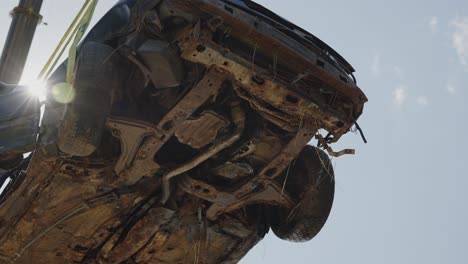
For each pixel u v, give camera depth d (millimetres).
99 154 8375
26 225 9281
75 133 7430
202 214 9445
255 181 8828
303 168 9523
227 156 8547
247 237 10023
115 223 9406
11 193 8969
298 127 8078
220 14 7180
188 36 7141
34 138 8062
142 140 8070
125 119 7809
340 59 8344
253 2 7910
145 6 7445
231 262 10422
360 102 8070
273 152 8531
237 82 7566
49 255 9977
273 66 7605
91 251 9984
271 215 10102
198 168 8883
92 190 8750
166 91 7801
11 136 8133
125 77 7938
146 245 9797
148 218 9312
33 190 8734
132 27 7652
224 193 8906
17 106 8320
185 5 7113
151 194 9047
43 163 8289
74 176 8477
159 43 7348
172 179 8898
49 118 8047
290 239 9945
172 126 7887
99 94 7480
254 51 7391
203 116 7809
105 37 7945
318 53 7953
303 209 9570
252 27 7348
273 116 7977
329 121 7992
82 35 7883
